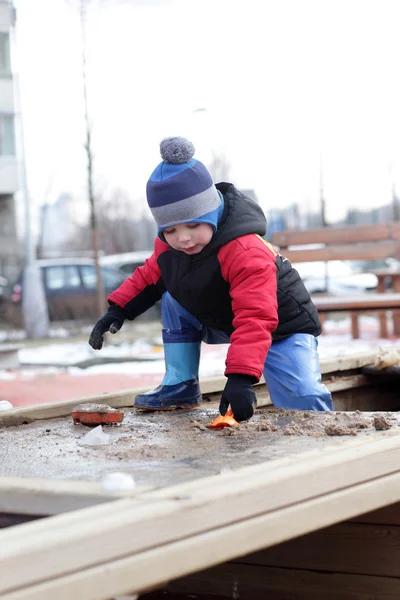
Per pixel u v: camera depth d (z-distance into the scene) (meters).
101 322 2.91
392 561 1.93
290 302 2.87
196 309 2.74
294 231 10.44
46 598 1.18
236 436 2.15
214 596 2.12
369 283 20.88
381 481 1.74
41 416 2.69
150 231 35.09
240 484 1.47
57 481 1.59
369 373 3.79
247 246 2.55
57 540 1.20
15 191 28.61
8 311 17.08
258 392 3.32
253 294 2.50
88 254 30.56
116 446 2.10
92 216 13.20
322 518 1.60
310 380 2.84
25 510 1.56
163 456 1.91
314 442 1.97
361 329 14.16
